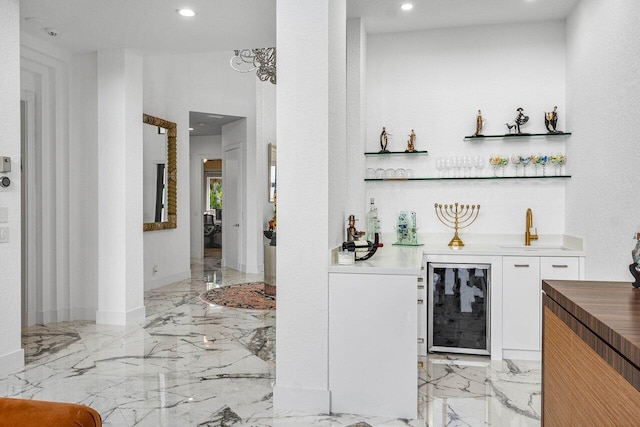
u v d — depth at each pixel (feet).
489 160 14.02
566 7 12.90
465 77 14.43
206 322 15.64
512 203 14.12
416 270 8.45
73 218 15.85
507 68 14.17
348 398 8.74
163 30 13.51
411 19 13.71
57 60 15.29
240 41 14.43
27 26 13.19
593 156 11.44
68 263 15.84
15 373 10.84
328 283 8.78
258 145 27.02
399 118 14.83
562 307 5.45
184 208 24.41
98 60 15.20
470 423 8.35
